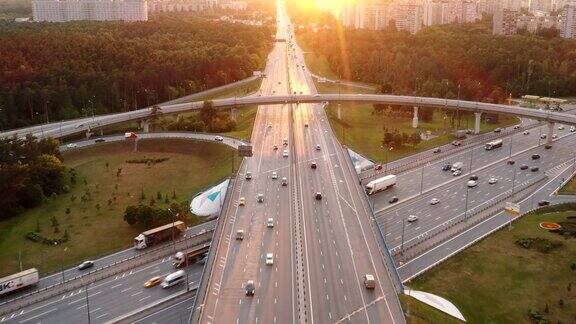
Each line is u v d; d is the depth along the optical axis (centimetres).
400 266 19975
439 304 17350
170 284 18625
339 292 16512
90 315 17062
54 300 17925
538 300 18412
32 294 18212
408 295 17112
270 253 18700
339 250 19112
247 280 17112
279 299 16112
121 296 18125
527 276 19662
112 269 19850
